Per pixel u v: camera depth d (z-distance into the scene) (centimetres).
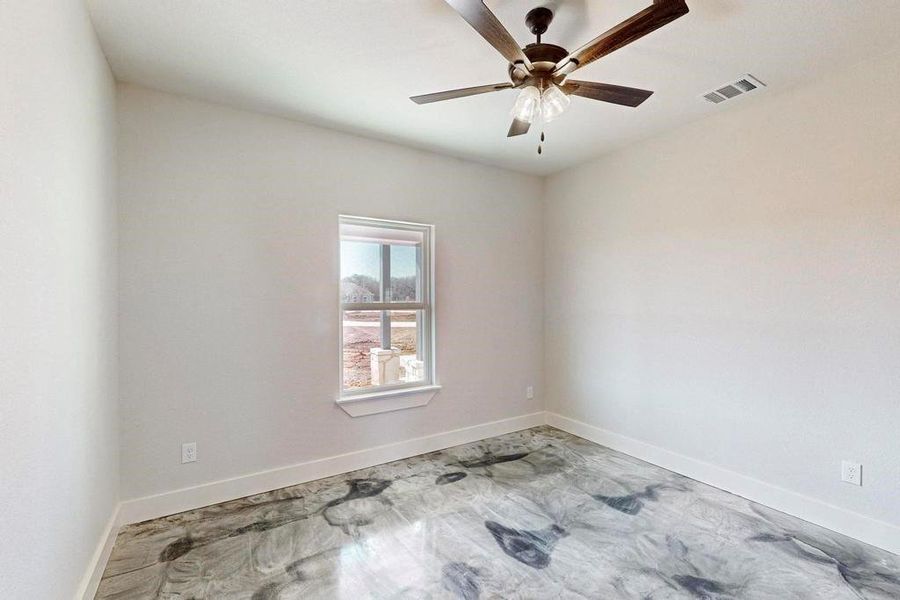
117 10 174
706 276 286
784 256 246
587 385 377
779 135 247
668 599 176
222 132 260
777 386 250
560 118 283
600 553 208
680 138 299
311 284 291
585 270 377
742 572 193
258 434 272
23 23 113
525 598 177
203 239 254
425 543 216
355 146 309
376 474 301
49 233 132
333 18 180
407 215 334
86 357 171
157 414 241
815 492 234
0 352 101
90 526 176
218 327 258
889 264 208
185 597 178
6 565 104
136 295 235
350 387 318
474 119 283
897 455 206
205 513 245
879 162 211
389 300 336
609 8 174
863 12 177
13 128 107
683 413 300
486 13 139
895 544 206
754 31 190
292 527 231
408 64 217
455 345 362
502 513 246
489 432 382
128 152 232
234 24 184
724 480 276
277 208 278
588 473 302
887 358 209
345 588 183
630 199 336
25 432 114
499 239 389
